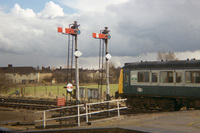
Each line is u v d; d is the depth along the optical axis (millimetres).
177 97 20234
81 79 83125
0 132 14836
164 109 21594
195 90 19172
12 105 27547
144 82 22172
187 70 19656
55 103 27578
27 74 104938
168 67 20750
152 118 11984
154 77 21547
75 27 16672
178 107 21688
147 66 22109
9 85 56469
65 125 14102
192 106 19750
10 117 21516
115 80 82312
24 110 25047
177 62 20688
